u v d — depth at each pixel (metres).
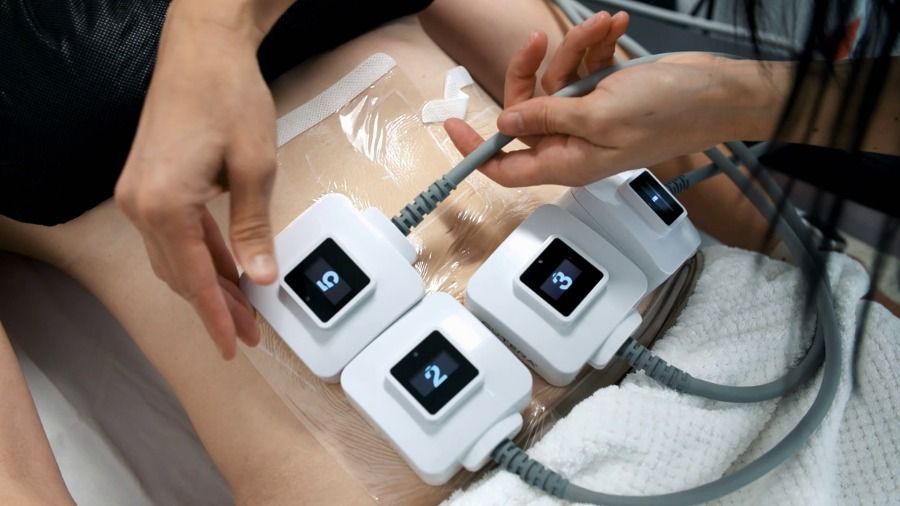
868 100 0.44
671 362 0.62
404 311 0.58
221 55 0.50
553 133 0.59
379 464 0.61
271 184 0.50
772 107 0.52
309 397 0.63
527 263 0.58
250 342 0.55
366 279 0.57
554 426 0.59
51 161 0.64
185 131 0.47
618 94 0.54
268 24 0.55
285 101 0.73
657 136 0.55
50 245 0.71
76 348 0.73
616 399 0.59
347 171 0.70
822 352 0.60
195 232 0.47
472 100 0.76
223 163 0.49
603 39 0.62
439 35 0.83
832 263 0.64
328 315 0.56
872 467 0.61
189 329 0.67
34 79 0.62
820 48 0.44
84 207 0.70
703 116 0.54
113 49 0.63
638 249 0.61
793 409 0.62
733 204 0.79
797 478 0.57
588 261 0.59
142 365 0.73
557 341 0.58
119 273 0.69
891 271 0.69
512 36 0.80
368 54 0.76
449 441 0.54
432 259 0.67
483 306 0.58
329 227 0.59
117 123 0.64
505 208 0.70
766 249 0.73
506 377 0.55
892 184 0.52
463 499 0.55
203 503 0.70
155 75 0.50
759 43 0.47
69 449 0.71
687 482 0.58
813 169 0.56
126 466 0.71
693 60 0.65
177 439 0.72
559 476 0.55
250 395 0.64
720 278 0.66
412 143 0.72
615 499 0.54
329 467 0.61
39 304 0.73
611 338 0.58
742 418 0.60
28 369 0.72
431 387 0.54
